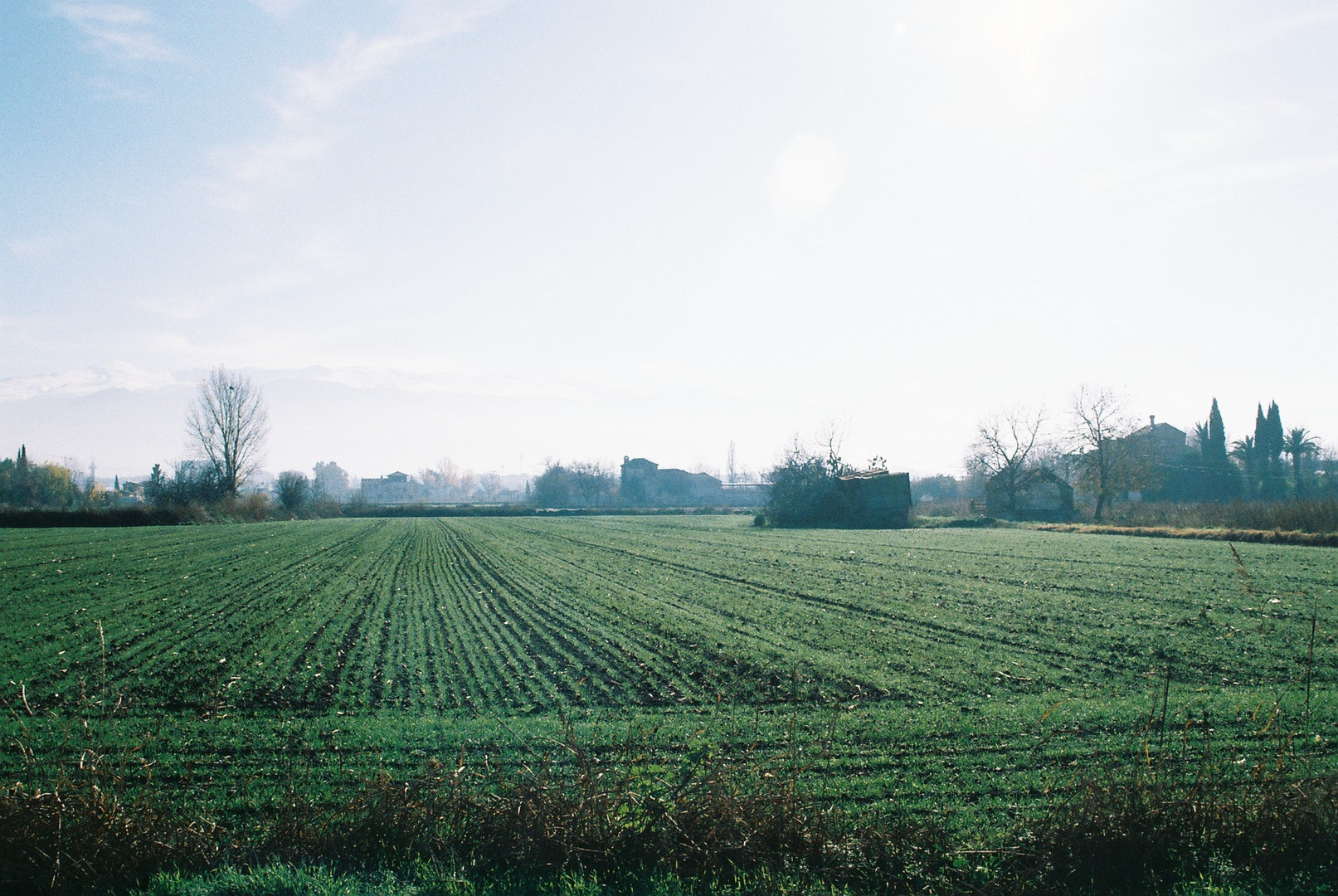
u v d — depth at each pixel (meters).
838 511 74.06
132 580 31.31
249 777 10.20
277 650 18.92
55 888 6.92
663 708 13.94
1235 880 7.04
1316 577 28.81
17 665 17.27
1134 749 10.94
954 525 72.62
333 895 6.66
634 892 6.82
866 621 22.28
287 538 56.22
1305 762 9.60
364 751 11.30
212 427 81.69
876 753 11.06
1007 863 7.34
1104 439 79.88
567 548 49.28
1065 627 20.88
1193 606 23.58
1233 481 97.31
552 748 11.07
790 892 6.79
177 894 6.80
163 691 15.34
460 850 7.48
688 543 53.25
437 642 19.89
